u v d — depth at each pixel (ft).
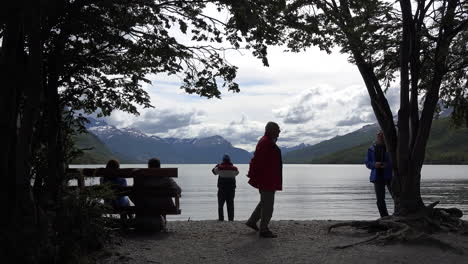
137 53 29.96
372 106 36.94
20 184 21.03
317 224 38.52
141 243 29.19
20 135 21.17
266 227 31.65
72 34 28.50
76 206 24.30
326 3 31.37
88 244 25.13
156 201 33.32
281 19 28.63
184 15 28.12
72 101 33.55
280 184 31.71
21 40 22.17
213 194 202.49
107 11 27.73
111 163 34.42
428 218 33.19
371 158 38.68
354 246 28.68
